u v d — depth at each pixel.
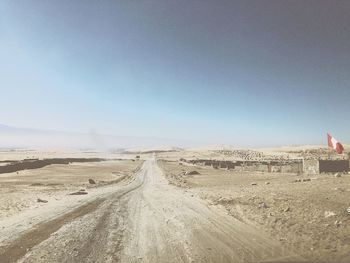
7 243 15.20
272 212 18.14
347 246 11.70
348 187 22.47
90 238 16.09
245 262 11.52
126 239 15.87
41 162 92.69
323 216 15.49
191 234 16.09
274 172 67.31
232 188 35.69
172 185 50.44
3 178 59.97
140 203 28.77
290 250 12.21
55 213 23.47
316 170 47.72
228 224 17.45
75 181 58.00
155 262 12.38
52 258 13.05
